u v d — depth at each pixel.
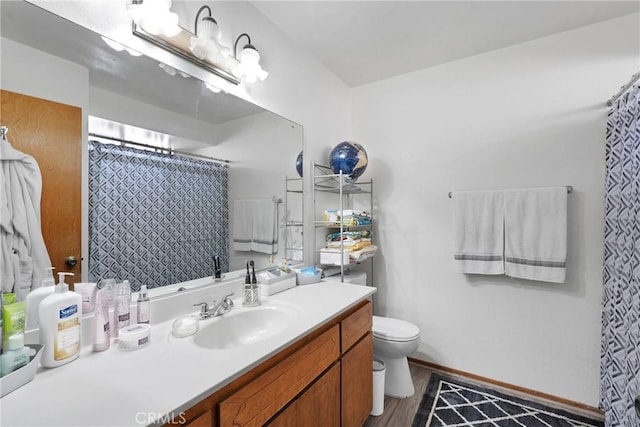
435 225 2.35
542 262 1.90
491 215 2.08
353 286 1.80
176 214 1.31
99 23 1.06
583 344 1.86
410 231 2.46
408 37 1.99
